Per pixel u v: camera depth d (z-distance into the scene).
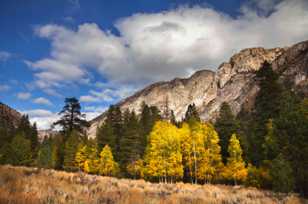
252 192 19.22
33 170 14.72
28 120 64.56
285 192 19.69
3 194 7.21
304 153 20.56
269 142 25.09
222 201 12.36
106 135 51.06
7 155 48.12
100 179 17.61
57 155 56.19
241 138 39.44
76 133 46.53
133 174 45.41
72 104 45.19
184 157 37.75
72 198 8.48
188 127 39.78
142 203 9.09
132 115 54.50
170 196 12.41
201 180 41.56
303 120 21.36
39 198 7.59
